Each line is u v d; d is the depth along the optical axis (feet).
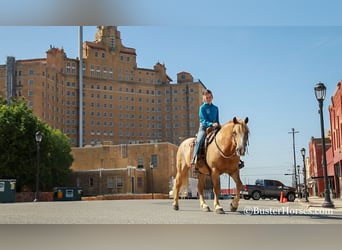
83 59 535.60
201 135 39.37
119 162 277.03
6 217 33.53
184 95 565.12
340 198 139.03
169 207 51.55
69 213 38.88
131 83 563.07
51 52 497.46
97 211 42.04
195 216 34.47
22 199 146.92
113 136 547.49
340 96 131.75
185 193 49.70
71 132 520.01
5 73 444.55
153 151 272.72
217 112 40.75
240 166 38.58
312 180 245.65
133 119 559.38
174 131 563.48
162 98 574.15
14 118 190.60
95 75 542.57
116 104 552.00
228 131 35.50
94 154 282.97
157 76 579.89
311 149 278.26
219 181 37.78
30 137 194.59
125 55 565.12
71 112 523.70
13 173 190.60
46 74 474.49
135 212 40.34
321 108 63.21
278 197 146.30
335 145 148.05
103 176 264.11
